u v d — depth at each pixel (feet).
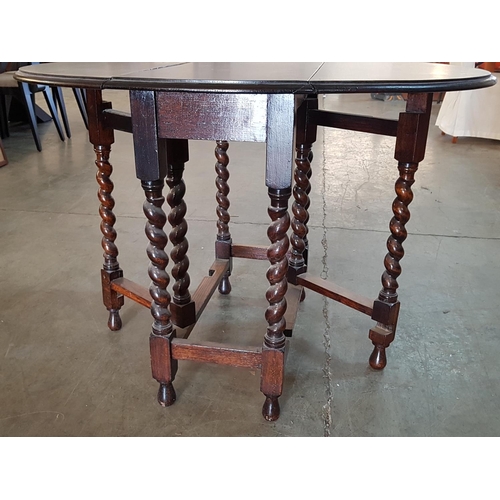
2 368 5.19
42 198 10.18
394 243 4.80
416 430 4.45
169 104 3.71
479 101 13.97
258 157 13.50
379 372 5.20
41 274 7.11
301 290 5.86
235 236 8.51
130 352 5.48
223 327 5.96
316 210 9.68
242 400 4.80
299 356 5.44
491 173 11.93
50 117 17.01
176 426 4.48
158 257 4.23
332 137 15.64
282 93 3.33
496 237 8.48
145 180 4.00
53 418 4.54
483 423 4.54
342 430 4.45
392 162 13.08
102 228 5.46
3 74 13.07
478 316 6.18
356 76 3.71
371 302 5.19
